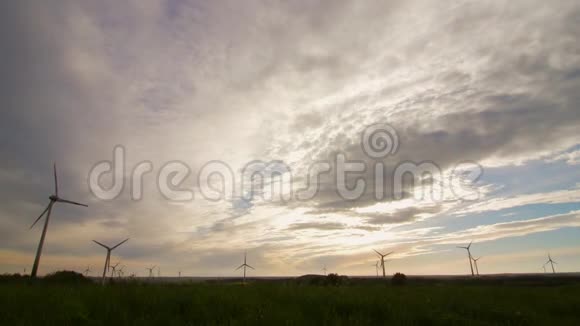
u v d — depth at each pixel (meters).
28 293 14.28
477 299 17.55
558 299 18.86
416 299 16.38
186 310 11.92
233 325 10.02
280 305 13.05
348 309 13.05
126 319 10.45
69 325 9.91
